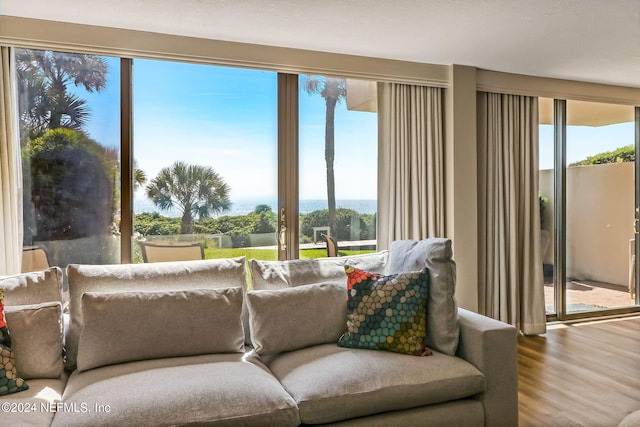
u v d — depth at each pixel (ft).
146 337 7.07
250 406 5.84
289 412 5.97
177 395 5.83
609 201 16.07
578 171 15.49
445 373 6.88
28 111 9.86
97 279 7.66
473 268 12.87
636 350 12.32
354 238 12.41
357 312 7.79
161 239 10.80
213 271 8.32
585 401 9.04
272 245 11.69
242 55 10.89
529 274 14.07
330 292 8.21
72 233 10.16
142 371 6.62
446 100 12.91
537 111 14.20
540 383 9.97
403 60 12.34
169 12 9.13
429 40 10.78
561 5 8.83
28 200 9.87
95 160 10.29
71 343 7.29
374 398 6.40
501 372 7.18
